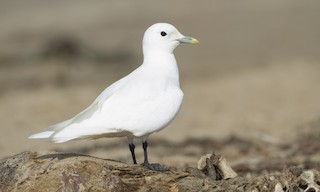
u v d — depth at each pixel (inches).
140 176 308.2
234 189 307.9
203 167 334.0
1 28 1343.5
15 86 890.1
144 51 353.1
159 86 322.7
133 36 1234.6
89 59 1039.0
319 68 892.0
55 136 297.9
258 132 595.2
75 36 1207.6
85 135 301.0
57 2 1593.3
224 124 640.4
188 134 591.2
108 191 297.1
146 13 1449.3
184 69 976.3
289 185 313.0
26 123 644.7
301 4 1470.2
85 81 914.1
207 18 1374.3
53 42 1079.6
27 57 1050.1
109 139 557.0
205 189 305.7
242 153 509.7
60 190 298.2
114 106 309.1
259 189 311.7
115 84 322.7
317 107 688.4
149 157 474.0
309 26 1251.2
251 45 1132.5
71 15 1446.9
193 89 819.4
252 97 754.8
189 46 1160.2
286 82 817.5
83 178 299.0
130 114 309.3
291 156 485.4
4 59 1050.1
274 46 1117.1
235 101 742.5
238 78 868.0
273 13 1392.7
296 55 1034.1
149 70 336.5
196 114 689.6
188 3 1534.2
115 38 1212.5
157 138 568.4
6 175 310.5
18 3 1592.0
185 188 305.9
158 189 303.1
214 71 948.0
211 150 522.6
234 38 1197.1
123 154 486.3
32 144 541.3
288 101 729.0
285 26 1262.3
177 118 673.0
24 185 304.3
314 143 516.7
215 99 758.5
